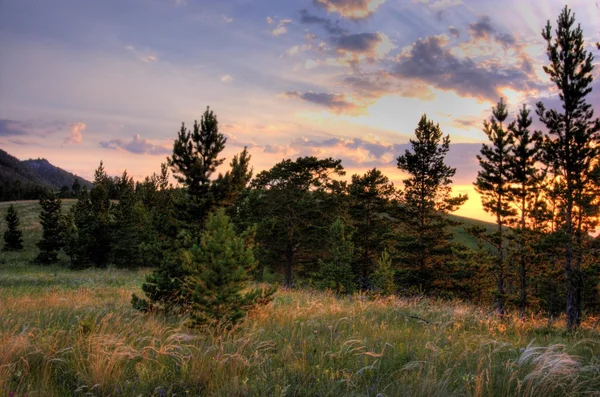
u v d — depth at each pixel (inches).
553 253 648.4
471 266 958.4
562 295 895.1
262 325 342.6
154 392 187.0
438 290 1055.6
